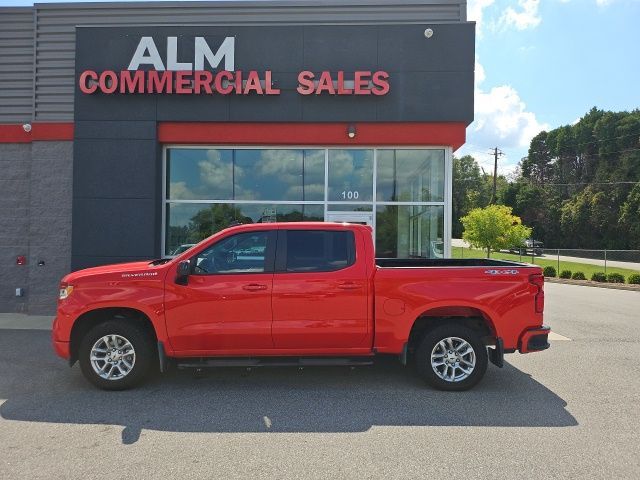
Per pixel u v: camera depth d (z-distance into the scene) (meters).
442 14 10.80
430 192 10.84
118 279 5.70
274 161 10.92
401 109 10.30
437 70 10.28
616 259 43.16
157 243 10.64
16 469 3.79
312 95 10.38
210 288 5.65
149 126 10.38
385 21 10.83
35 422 4.79
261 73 10.36
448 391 5.81
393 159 10.84
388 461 3.96
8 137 10.96
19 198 11.05
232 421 4.83
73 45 10.95
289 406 5.27
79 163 10.38
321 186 10.89
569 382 6.23
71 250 10.50
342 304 5.70
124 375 5.71
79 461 3.94
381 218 10.86
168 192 10.92
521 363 7.19
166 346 5.66
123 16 11.03
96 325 5.79
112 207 10.38
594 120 73.81
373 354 5.82
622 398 5.59
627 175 60.62
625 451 4.16
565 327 10.13
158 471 3.77
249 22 10.95
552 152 83.69
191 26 10.33
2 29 11.07
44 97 10.94
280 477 3.68
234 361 5.76
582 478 3.67
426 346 5.83
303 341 5.72
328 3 10.84
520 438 4.44
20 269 11.06
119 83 10.36
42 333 8.95
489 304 5.75
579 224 59.28
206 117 10.38
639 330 9.81
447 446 4.25
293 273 5.73
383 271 5.77
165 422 4.80
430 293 5.74
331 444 4.29
